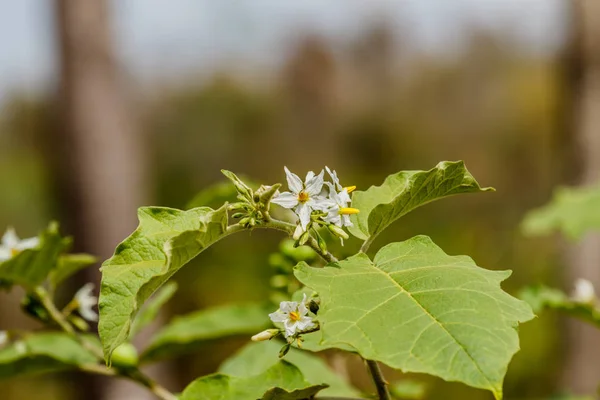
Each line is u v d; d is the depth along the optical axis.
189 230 1.44
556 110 7.37
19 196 14.98
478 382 1.12
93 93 8.57
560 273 7.21
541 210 4.93
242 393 1.93
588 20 6.77
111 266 1.57
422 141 19.91
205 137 18.14
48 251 2.37
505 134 18.84
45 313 2.59
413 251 1.57
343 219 1.67
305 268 1.45
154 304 2.89
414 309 1.30
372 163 19.81
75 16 8.49
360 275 1.43
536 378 10.83
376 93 20.61
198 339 3.11
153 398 8.00
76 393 8.34
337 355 3.12
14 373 2.82
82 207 8.58
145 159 10.01
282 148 19.42
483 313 1.26
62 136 8.69
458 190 1.83
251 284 12.51
